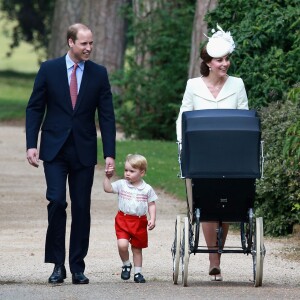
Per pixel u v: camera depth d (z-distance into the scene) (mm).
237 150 32688
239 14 58906
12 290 32188
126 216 35031
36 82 34625
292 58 56344
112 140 34750
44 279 35812
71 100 34438
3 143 101188
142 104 103438
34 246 44000
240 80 35438
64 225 34500
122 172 72250
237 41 57125
